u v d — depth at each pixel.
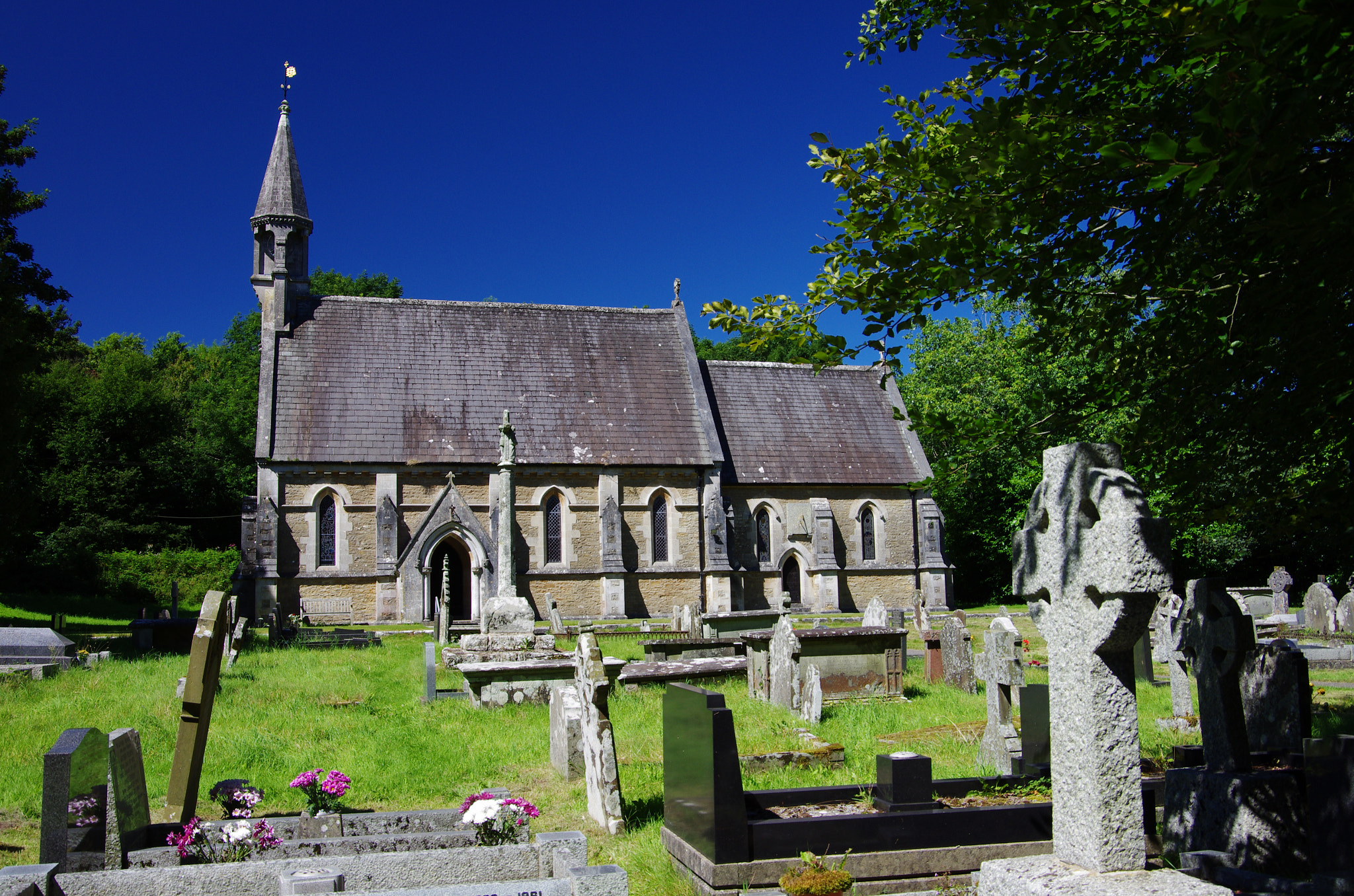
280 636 30.33
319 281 86.44
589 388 45.00
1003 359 55.84
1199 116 5.17
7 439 30.92
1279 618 30.47
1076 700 5.42
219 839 8.00
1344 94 6.34
